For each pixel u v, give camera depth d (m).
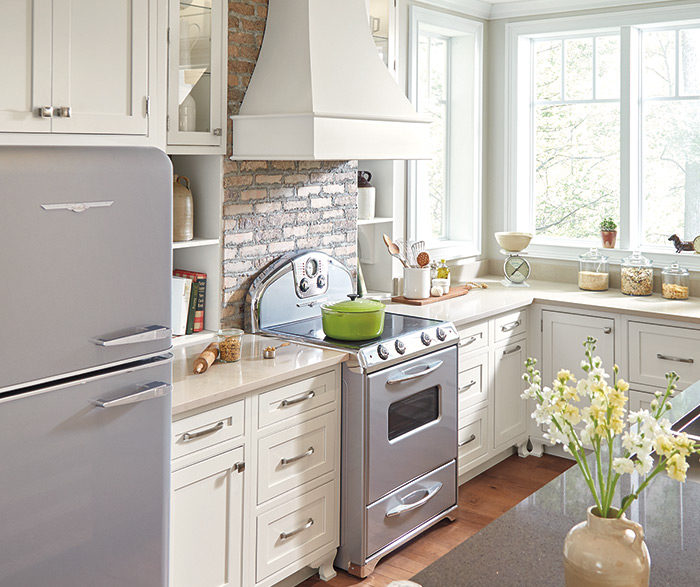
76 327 2.08
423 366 3.46
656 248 4.76
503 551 1.56
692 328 3.95
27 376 1.99
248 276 3.46
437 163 5.05
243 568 2.84
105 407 2.16
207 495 2.68
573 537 1.27
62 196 2.02
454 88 5.07
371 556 3.26
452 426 3.69
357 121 3.25
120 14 2.58
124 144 2.65
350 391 3.17
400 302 4.26
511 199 5.15
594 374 1.29
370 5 3.82
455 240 5.17
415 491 3.48
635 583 1.21
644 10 4.54
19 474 2.00
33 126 2.35
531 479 4.28
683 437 1.25
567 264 5.01
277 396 2.90
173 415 2.51
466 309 4.08
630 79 4.66
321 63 3.22
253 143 3.23
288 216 3.61
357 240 4.48
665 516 1.73
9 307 1.93
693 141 4.63
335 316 3.28
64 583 2.14
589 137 5.00
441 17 4.64
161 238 2.29
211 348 3.00
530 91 5.14
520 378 4.50
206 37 3.08
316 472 3.12
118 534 2.26
